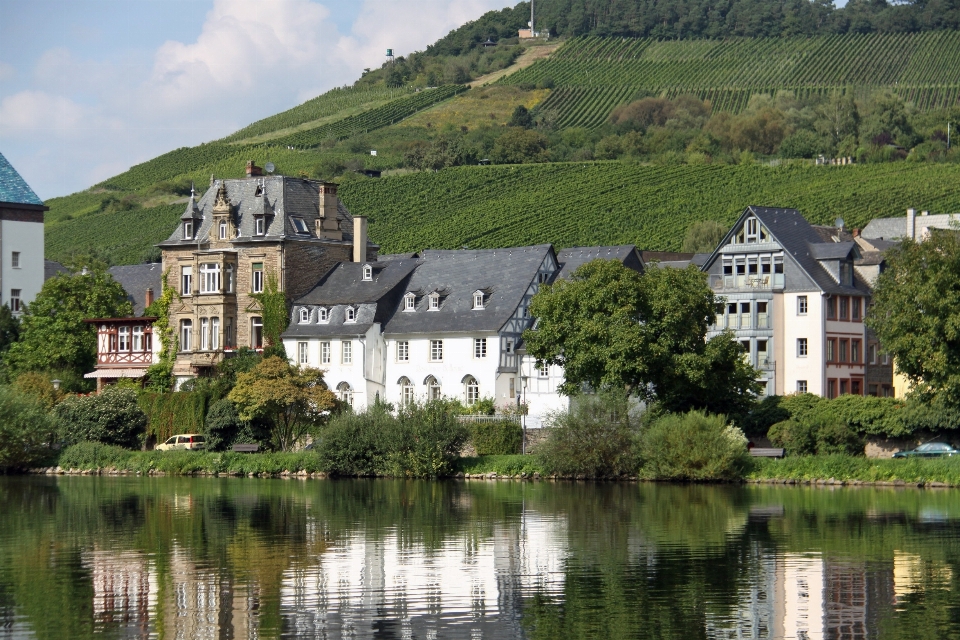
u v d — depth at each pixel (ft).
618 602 172.14
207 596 176.45
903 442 331.77
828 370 394.52
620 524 238.48
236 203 424.87
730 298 404.77
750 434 342.85
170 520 247.29
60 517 252.62
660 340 324.80
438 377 392.47
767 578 186.50
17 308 499.51
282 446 371.76
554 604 171.01
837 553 205.98
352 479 333.62
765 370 397.80
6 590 180.45
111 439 379.55
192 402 386.73
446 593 177.68
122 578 188.55
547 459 321.93
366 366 397.60
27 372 413.80
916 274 323.37
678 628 158.81
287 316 411.75
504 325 383.65
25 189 507.30
